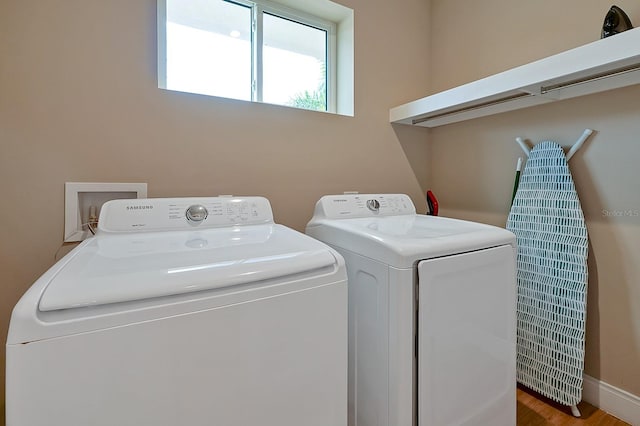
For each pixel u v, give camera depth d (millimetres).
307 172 1696
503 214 1792
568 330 1422
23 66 1098
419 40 2121
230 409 654
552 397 1460
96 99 1206
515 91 1338
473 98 1465
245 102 1514
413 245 932
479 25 1866
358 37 1855
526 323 1575
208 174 1430
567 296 1430
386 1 1964
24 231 1121
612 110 1346
